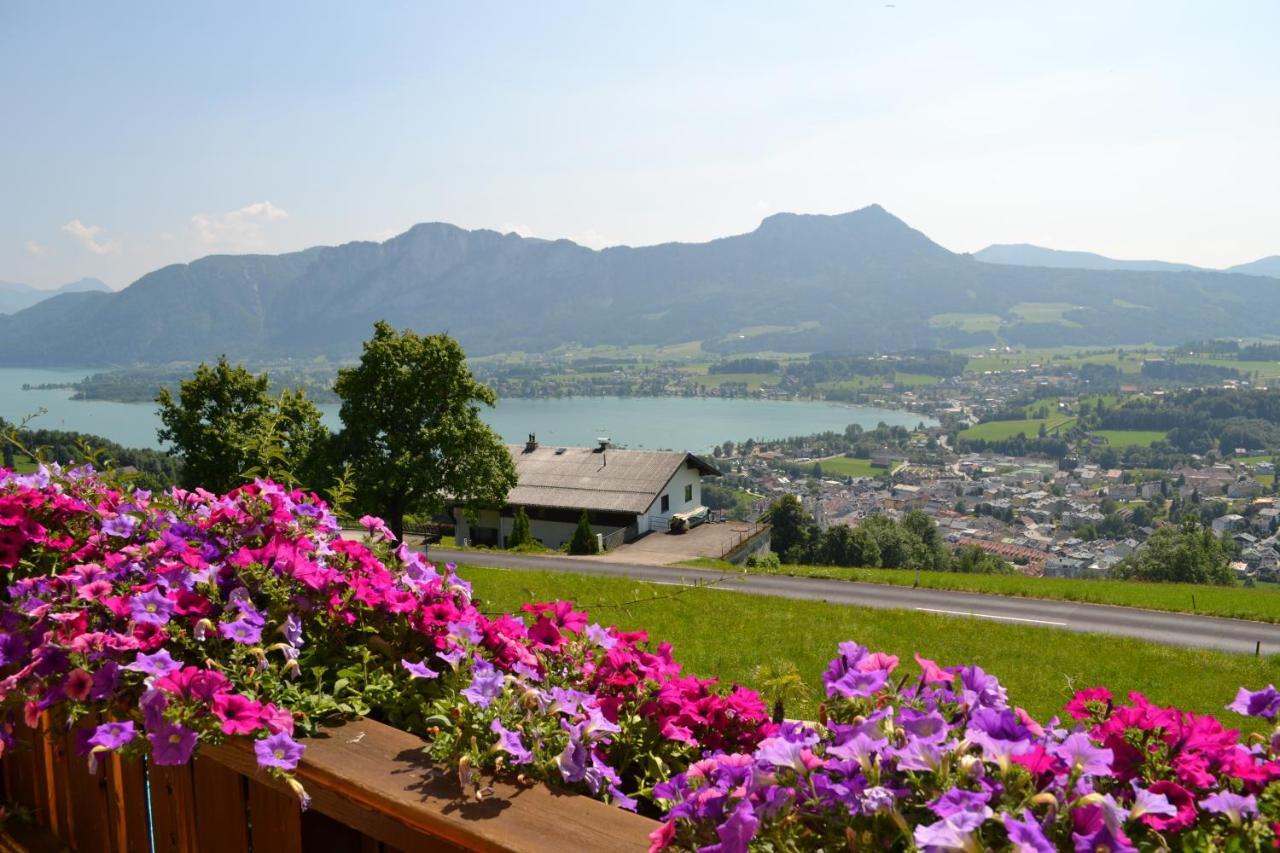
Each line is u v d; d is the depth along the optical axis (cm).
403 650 295
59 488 388
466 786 205
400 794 203
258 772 228
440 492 3781
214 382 3800
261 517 336
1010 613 2505
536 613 314
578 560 3772
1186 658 1791
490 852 184
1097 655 1780
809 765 173
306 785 230
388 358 3538
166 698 234
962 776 162
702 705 267
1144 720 197
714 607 2041
